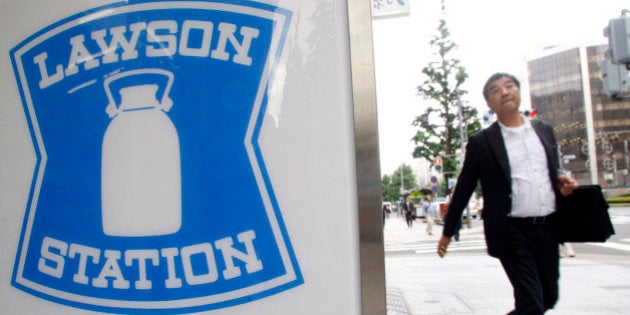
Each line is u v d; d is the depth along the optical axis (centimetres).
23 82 117
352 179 108
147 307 109
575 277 633
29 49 117
